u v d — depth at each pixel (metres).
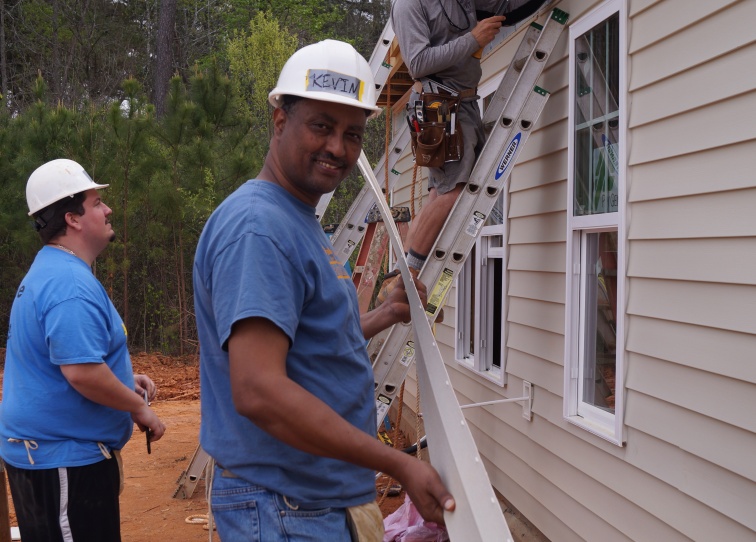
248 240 1.98
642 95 3.45
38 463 3.17
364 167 2.52
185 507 5.90
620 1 3.61
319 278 2.11
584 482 4.02
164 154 13.01
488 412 5.71
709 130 2.98
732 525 2.81
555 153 4.50
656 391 3.30
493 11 4.31
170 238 13.73
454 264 4.17
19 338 3.23
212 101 13.16
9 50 27.38
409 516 4.77
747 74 2.78
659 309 3.29
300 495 2.07
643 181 3.43
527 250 4.93
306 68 2.12
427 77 4.23
